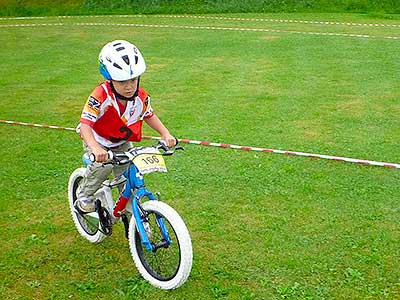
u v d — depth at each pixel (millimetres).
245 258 4332
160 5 22016
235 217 5016
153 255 4172
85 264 4316
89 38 15789
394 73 10664
